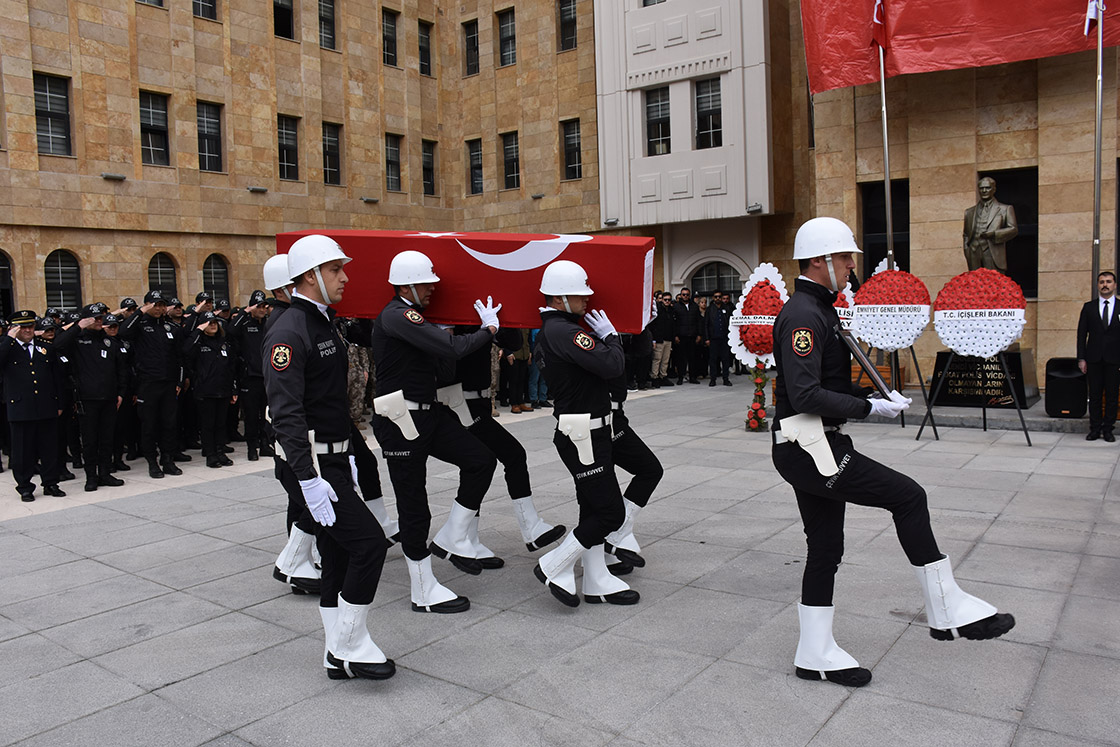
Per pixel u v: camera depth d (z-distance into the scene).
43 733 3.59
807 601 3.90
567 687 3.90
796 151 21.33
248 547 6.54
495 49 25.17
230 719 3.68
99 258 18.16
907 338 10.42
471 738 3.46
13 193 16.75
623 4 21.89
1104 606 4.65
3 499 8.68
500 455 5.88
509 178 25.52
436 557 6.11
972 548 5.80
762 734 3.40
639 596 5.06
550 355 4.87
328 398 4.11
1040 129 13.52
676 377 19.95
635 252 5.03
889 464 8.88
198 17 19.72
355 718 3.67
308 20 22.05
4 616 5.07
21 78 16.83
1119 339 9.61
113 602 5.29
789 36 21.23
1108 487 7.51
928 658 4.07
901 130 14.78
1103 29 12.16
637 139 22.08
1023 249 14.30
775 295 11.30
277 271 4.81
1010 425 10.93
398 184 24.98
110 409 9.16
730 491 7.89
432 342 4.80
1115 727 3.35
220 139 20.38
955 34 12.86
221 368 10.38
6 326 10.88
